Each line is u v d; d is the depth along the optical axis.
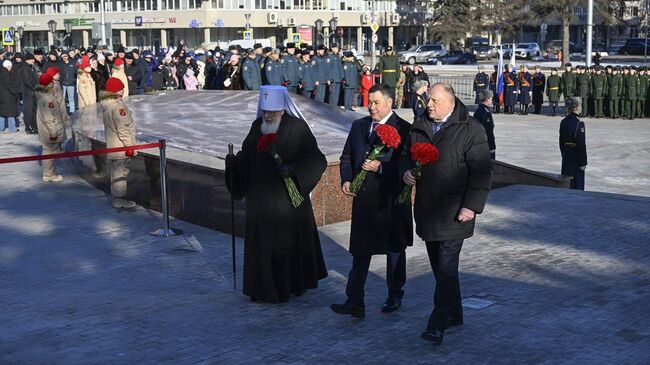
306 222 7.68
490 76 35.66
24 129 22.58
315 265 7.80
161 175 10.32
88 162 14.02
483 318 7.01
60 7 78.81
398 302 7.23
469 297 7.61
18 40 71.94
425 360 6.09
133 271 8.71
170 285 8.19
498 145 22.28
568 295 7.65
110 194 12.95
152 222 11.11
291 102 7.55
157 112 17.95
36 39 82.25
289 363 6.08
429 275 8.38
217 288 8.08
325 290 7.95
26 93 21.09
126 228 10.77
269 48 25.84
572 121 13.87
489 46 71.94
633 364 5.97
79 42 79.88
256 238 7.46
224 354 6.29
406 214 7.02
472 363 6.03
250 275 7.51
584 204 11.82
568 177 13.98
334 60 26.20
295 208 7.54
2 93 21.48
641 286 7.93
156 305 7.54
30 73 21.05
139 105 18.97
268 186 7.41
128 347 6.46
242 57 25.12
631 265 8.68
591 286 7.94
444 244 6.36
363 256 7.00
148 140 13.51
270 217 7.43
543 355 6.16
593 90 29.72
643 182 17.14
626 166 19.09
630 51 71.06
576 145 13.84
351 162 7.05
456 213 6.28
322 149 12.93
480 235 10.06
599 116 29.80
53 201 12.57
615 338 6.52
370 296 7.73
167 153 11.82
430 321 6.39
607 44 77.62
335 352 6.29
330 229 10.43
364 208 6.90
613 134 24.78
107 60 24.27
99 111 14.89
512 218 10.96
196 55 32.12
